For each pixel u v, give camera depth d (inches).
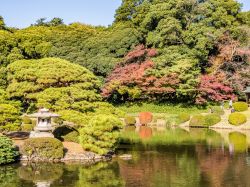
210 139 1373.0
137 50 2212.1
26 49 1841.8
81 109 1104.2
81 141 997.2
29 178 770.2
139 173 826.8
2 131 1099.9
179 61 2106.3
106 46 2352.4
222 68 2261.3
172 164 924.0
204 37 2170.3
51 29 2662.4
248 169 869.2
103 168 871.1
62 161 938.7
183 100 2153.1
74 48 2336.4
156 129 1758.1
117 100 2240.4
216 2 2341.3
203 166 902.4
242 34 2228.1
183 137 1432.1
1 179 759.7
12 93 1133.7
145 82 2086.6
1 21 2198.6
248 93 2127.2
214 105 2103.8
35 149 933.2
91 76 1170.0
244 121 1777.8
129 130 1706.4
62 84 1148.5
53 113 1016.2
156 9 2317.9
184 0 2260.1
